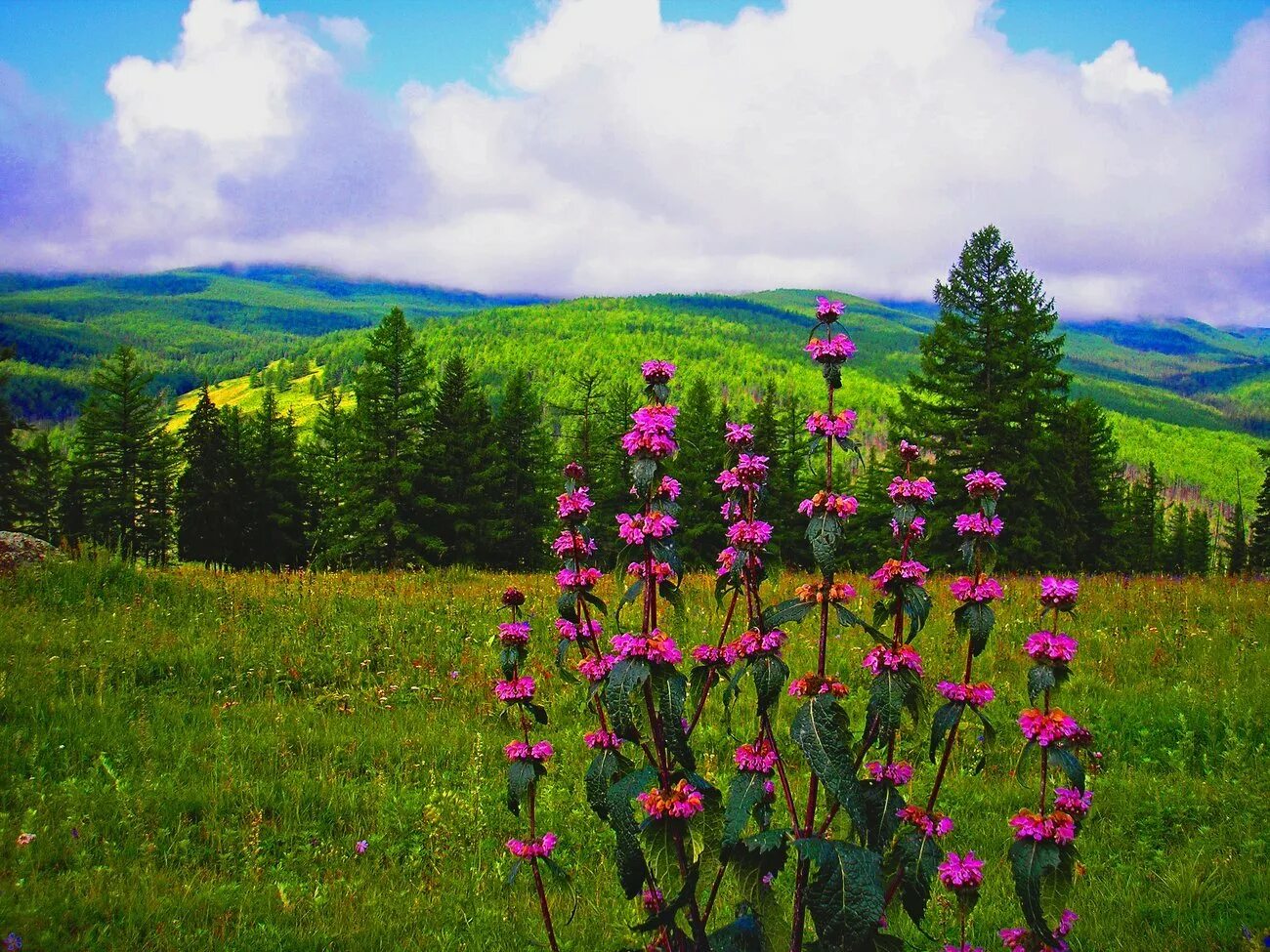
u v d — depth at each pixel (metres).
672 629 9.59
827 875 2.38
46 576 11.91
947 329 31.27
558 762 7.40
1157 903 4.84
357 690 9.39
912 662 2.64
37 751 6.93
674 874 2.63
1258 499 53.19
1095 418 44.53
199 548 51.50
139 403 55.78
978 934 4.39
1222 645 10.02
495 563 47.59
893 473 33.41
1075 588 2.61
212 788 6.51
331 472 55.91
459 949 4.59
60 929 4.48
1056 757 2.57
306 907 5.05
